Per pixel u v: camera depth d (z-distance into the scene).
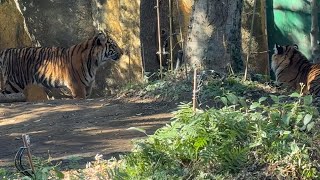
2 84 17.62
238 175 7.53
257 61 17.08
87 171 8.31
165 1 15.55
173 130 8.14
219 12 12.82
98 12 19.17
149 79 15.14
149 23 15.50
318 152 7.61
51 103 14.09
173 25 17.34
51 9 19.70
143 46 15.55
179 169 7.75
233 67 13.02
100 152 9.73
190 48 13.07
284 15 16.62
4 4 21.14
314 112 8.09
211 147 7.73
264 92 12.45
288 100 11.89
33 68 17.33
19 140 11.25
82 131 11.31
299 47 16.50
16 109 13.85
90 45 16.98
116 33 18.89
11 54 17.50
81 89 17.05
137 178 7.65
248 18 17.05
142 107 12.50
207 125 7.96
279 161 7.55
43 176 7.21
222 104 11.63
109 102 13.36
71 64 17.02
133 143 8.49
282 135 7.74
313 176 7.44
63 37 19.73
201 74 12.64
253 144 7.68
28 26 19.98
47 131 11.62
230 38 12.91
